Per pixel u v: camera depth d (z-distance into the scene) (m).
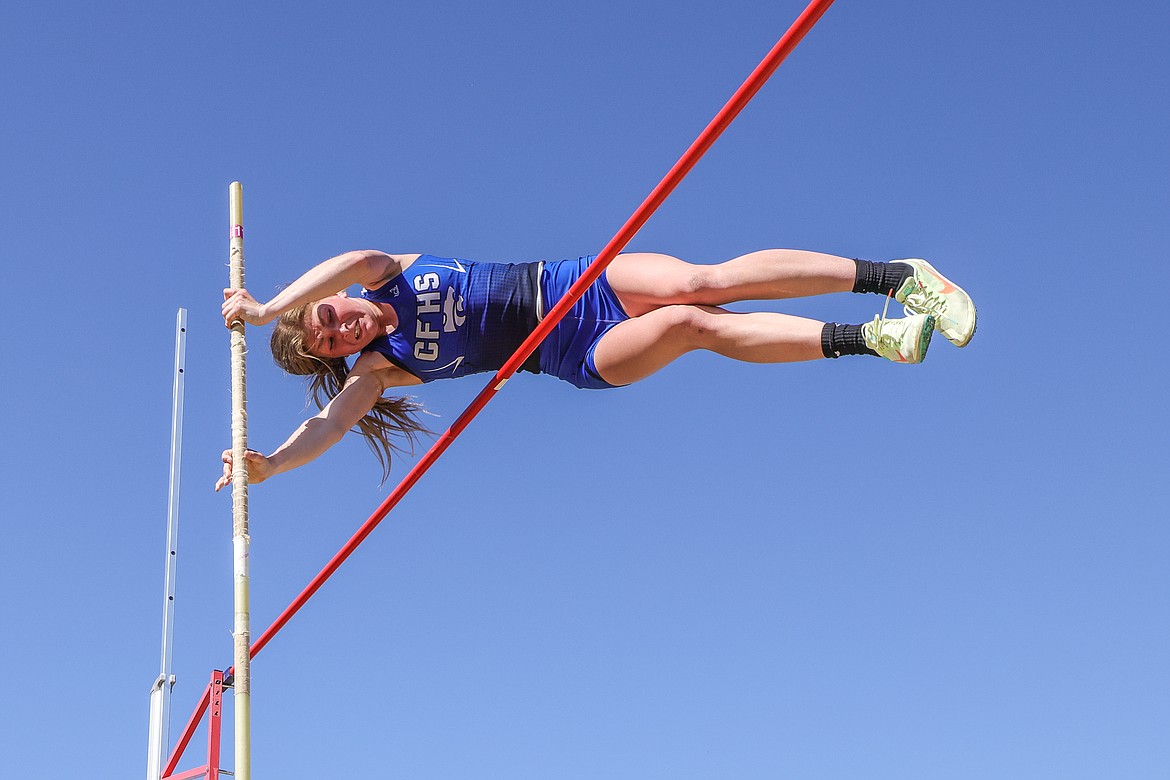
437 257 5.36
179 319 6.56
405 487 5.19
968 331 4.71
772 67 3.65
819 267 4.88
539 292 5.25
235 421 4.91
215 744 5.35
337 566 5.44
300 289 5.07
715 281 4.97
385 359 5.32
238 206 5.47
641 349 5.10
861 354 4.84
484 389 4.93
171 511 6.31
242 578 4.66
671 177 3.98
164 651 6.10
